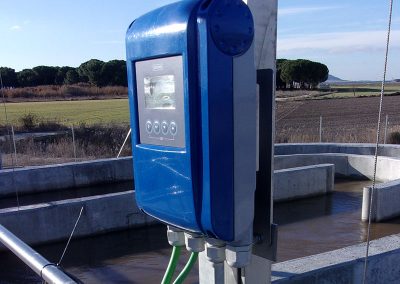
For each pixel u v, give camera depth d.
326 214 8.73
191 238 1.98
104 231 7.63
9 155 14.54
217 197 1.68
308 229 7.80
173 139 1.81
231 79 1.64
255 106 1.73
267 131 1.96
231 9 1.62
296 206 9.35
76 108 40.25
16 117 29.23
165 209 1.90
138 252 6.89
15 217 6.93
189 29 1.64
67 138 17.02
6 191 10.30
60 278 1.50
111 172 11.45
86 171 11.13
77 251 6.98
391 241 4.28
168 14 1.75
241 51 1.65
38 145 16.17
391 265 4.02
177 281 2.10
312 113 31.58
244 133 1.71
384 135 15.52
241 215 1.75
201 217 1.72
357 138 16.73
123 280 5.87
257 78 1.97
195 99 1.67
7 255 6.71
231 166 1.69
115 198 7.70
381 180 11.30
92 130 18.28
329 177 10.18
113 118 29.50
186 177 1.74
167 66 1.79
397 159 10.97
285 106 38.69
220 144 1.66
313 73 72.38
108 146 15.95
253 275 2.34
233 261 1.86
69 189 10.98
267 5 2.09
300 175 9.77
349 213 8.76
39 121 24.25
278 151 13.10
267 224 2.00
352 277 3.83
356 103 40.50
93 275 6.08
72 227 7.38
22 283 5.86
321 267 3.70
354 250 4.07
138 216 7.92
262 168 1.99
